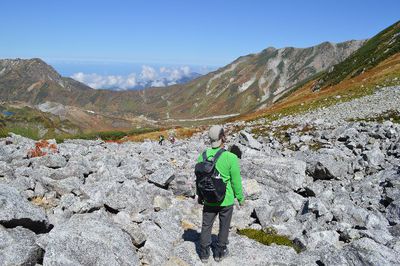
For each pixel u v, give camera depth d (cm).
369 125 2762
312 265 935
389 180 1521
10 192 923
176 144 3055
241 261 963
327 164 1741
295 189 1622
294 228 1185
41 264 783
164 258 945
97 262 786
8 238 786
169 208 1252
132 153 2344
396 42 12950
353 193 1497
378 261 830
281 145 3053
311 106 7775
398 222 1161
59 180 1252
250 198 1389
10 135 2664
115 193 1180
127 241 902
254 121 7519
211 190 850
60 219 1003
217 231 1143
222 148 880
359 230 1072
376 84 8094
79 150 2109
